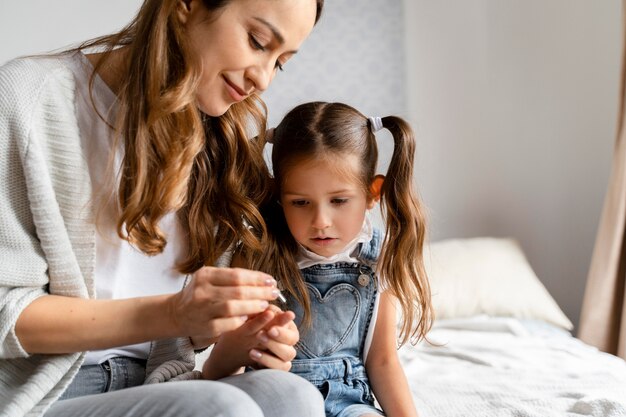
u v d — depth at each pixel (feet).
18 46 8.64
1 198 3.33
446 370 6.67
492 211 10.64
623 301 8.57
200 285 3.14
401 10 10.21
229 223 4.20
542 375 6.36
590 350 7.35
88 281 3.55
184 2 3.51
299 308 4.50
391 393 4.42
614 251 8.54
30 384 3.20
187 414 2.84
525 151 10.46
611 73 9.57
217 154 4.19
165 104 3.45
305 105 4.43
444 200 10.55
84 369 3.76
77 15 8.82
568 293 10.26
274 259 4.42
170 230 4.06
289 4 3.46
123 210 3.55
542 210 10.38
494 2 10.44
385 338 4.58
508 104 10.53
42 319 3.22
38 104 3.42
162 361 4.09
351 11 10.03
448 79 10.41
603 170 9.77
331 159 4.10
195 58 3.52
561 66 10.05
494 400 5.69
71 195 3.48
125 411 2.97
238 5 3.44
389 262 4.47
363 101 10.11
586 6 9.73
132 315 3.22
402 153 4.47
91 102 3.66
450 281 8.62
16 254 3.34
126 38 3.85
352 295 4.54
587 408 5.35
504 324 7.97
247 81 3.65
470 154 10.55
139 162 3.49
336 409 4.29
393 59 10.18
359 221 4.26
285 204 4.25
